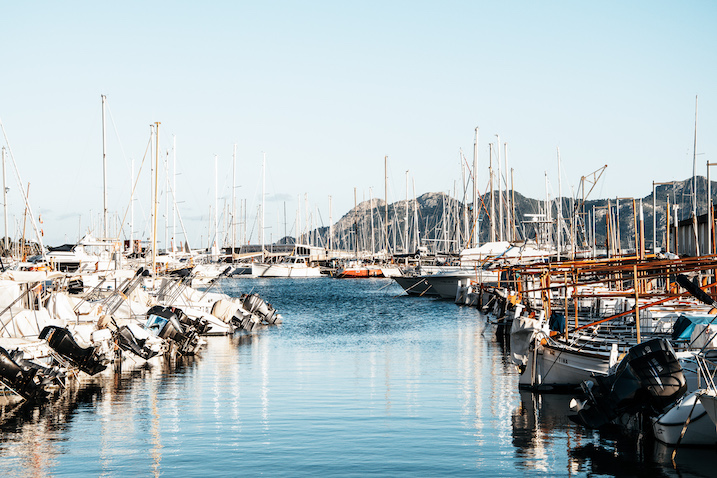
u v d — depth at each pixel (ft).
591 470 61.41
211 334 174.70
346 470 61.77
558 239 258.37
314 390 98.84
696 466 61.98
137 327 127.54
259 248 556.10
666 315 109.70
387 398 92.53
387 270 559.38
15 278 106.32
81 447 69.36
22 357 86.99
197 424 78.59
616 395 70.18
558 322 115.55
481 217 374.22
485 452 67.05
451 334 176.65
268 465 63.16
